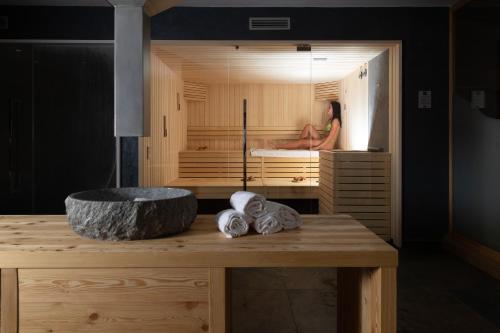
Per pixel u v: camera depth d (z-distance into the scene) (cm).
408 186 470
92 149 477
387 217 488
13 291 150
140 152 480
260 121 782
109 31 470
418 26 467
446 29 466
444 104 466
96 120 476
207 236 171
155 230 164
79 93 474
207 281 151
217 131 782
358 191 489
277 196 587
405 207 471
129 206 159
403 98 468
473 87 415
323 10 470
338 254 150
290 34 471
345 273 202
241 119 782
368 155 488
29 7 467
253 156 677
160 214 163
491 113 383
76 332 151
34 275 150
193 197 179
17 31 467
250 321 277
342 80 709
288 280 358
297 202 614
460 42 445
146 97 192
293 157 670
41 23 468
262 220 175
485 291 327
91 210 159
